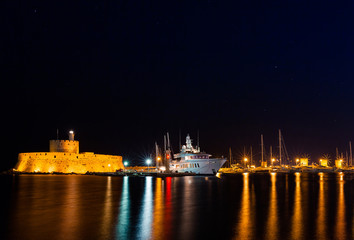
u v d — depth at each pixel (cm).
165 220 2478
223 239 1947
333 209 3019
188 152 10906
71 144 11569
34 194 4331
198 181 7312
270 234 2056
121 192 4603
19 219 2512
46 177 9119
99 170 11762
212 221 2438
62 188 5269
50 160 11175
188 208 3083
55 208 3062
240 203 3447
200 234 2056
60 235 2028
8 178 8531
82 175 10369
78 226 2272
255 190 5006
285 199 3803
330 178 9081
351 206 3216
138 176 9688
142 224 2334
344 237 1986
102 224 2338
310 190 5022
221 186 5819
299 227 2241
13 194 4325
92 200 3669
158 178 8600
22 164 11706
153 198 3872
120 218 2556
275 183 6775
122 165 12975
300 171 14912
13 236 2008
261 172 14988
